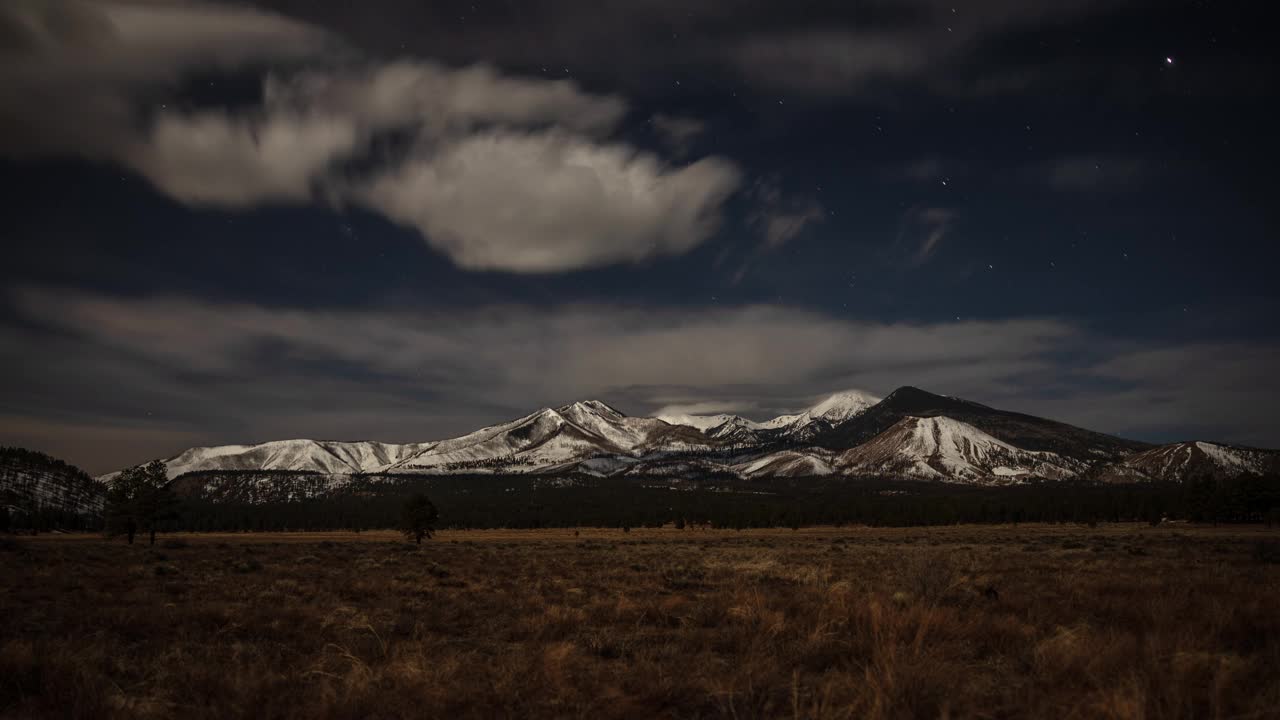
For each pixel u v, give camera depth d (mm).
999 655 10625
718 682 9062
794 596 16875
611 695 8789
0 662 10008
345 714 8281
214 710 8453
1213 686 7477
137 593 22594
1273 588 15680
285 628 15117
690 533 160375
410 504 97688
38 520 175125
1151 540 70375
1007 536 97188
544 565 39438
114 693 9180
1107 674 8555
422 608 19047
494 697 8688
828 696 7871
